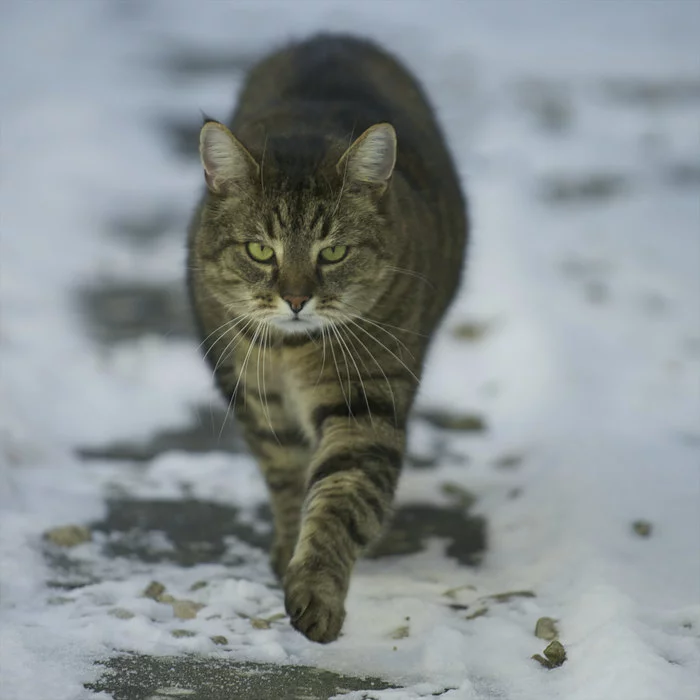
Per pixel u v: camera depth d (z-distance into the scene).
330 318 8.52
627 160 23.45
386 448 8.53
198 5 34.03
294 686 7.24
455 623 8.19
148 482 11.23
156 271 18.19
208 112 25.12
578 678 7.17
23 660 7.28
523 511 10.21
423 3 35.41
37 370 13.76
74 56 29.83
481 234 19.00
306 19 32.84
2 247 18.50
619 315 15.93
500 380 14.06
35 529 9.65
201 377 14.25
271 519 10.49
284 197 8.47
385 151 8.57
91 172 22.70
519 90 27.39
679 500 9.87
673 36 32.91
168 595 8.57
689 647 7.40
